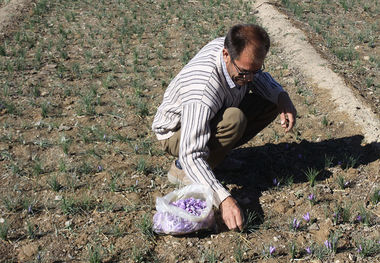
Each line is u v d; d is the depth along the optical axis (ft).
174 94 11.35
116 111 17.22
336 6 28.99
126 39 24.17
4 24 26.00
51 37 24.50
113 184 12.78
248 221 11.35
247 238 11.13
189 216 10.84
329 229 11.24
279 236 11.16
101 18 27.37
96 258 10.41
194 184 11.34
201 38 24.07
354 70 19.72
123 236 11.29
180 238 11.18
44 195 12.72
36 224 11.68
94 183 13.17
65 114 17.03
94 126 15.98
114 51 22.75
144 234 11.29
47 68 20.83
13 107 16.99
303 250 10.73
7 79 19.58
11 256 10.75
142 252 10.80
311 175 12.83
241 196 12.59
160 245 11.02
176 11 28.68
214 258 10.55
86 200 12.26
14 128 16.03
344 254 10.55
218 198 10.50
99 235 11.32
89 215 11.97
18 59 21.47
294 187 12.85
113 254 10.76
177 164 12.62
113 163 14.11
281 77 19.54
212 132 11.32
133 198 12.57
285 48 22.34
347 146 14.58
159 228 11.13
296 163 13.94
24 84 19.24
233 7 29.07
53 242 11.14
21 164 14.06
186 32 24.98
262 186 12.96
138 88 18.81
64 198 12.54
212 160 11.99
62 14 28.27
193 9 28.81
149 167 13.92
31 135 15.61
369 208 11.98
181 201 11.35
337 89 17.61
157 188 13.03
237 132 11.19
